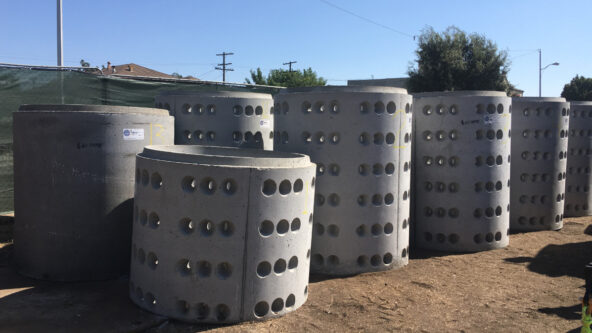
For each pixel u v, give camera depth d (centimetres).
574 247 1032
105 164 724
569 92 5491
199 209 567
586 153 1417
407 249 874
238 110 929
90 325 568
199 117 906
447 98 966
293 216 604
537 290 750
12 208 1097
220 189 562
